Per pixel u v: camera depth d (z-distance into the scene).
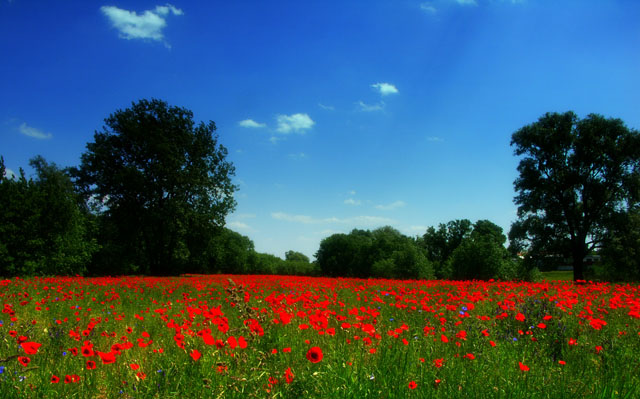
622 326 6.28
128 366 3.56
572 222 38.94
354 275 74.12
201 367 3.39
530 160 40.59
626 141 37.28
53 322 5.96
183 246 43.56
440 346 4.78
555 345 5.12
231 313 7.52
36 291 11.70
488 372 3.63
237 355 3.39
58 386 3.15
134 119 41.94
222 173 44.28
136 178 38.59
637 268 33.31
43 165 50.47
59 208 25.22
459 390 3.18
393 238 74.31
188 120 43.88
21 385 3.03
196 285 15.02
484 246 30.95
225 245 78.06
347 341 4.62
